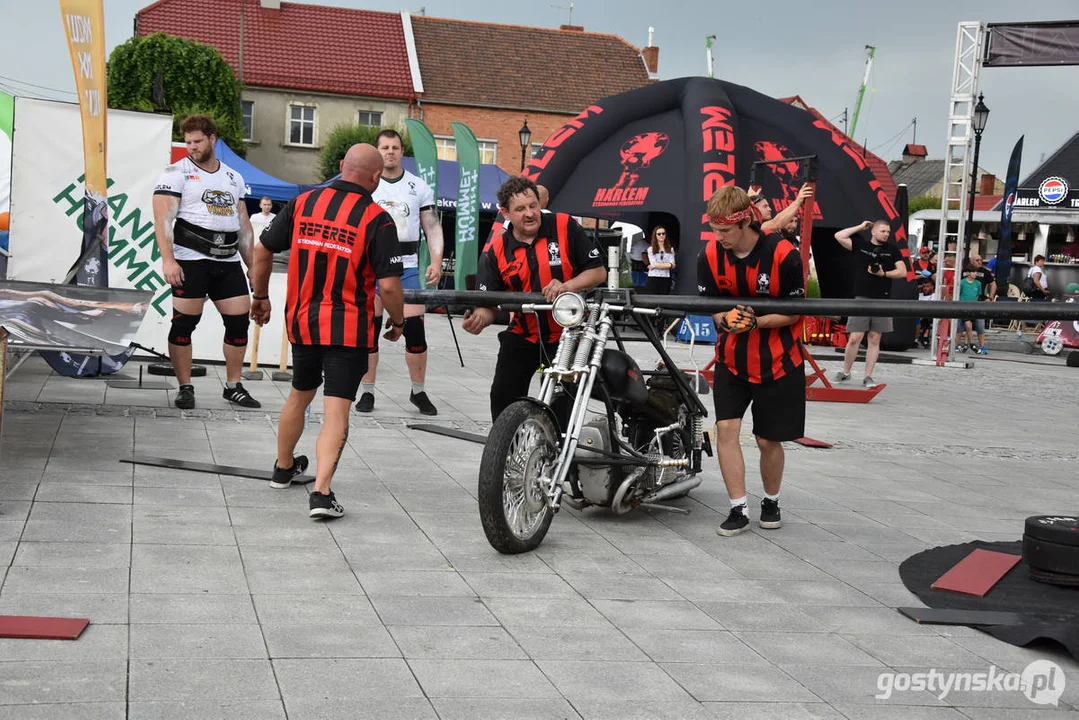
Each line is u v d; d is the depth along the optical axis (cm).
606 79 4194
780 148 1617
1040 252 3167
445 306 515
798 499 617
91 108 744
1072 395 1359
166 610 361
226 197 744
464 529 495
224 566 414
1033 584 454
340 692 306
